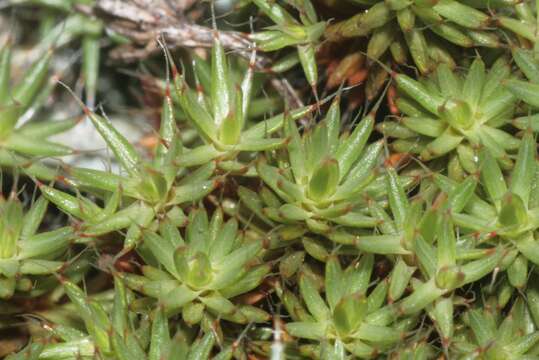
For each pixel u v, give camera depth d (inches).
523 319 4.7
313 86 4.9
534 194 4.7
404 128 4.9
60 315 4.8
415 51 4.8
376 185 4.8
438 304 4.6
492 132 4.8
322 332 4.6
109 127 4.8
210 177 4.8
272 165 4.8
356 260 4.7
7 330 4.8
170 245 4.6
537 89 4.7
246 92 4.8
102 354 4.7
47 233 4.8
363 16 4.8
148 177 4.7
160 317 4.6
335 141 4.8
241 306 4.7
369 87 4.9
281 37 4.9
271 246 4.7
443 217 4.6
